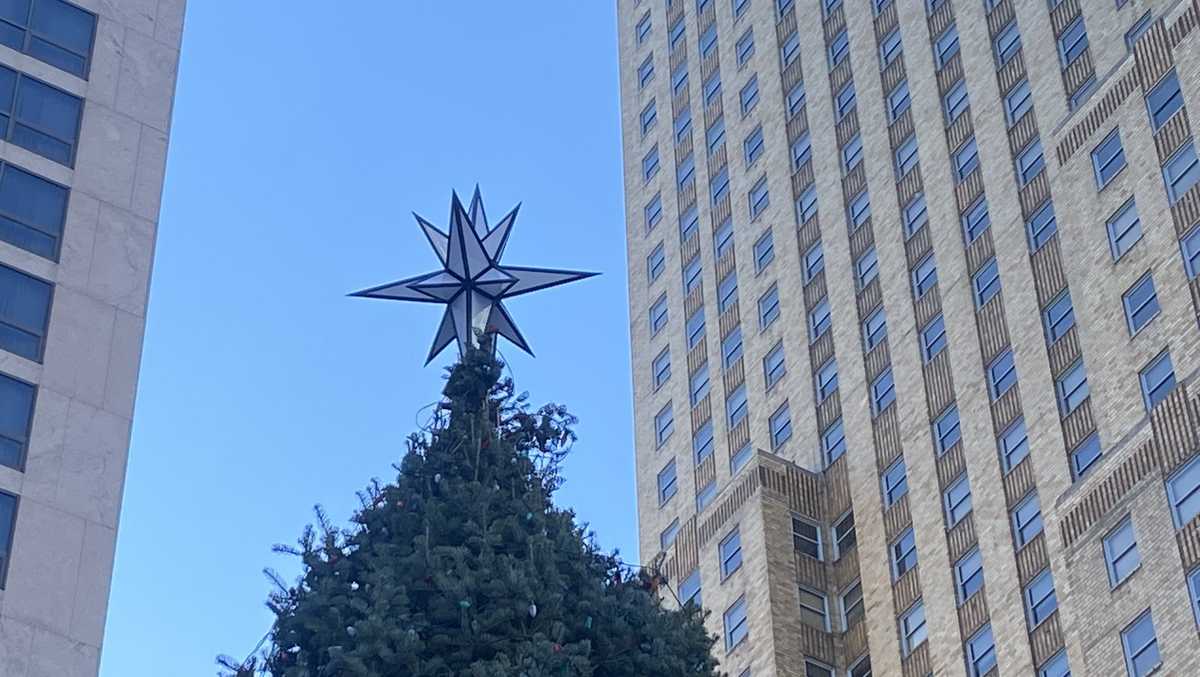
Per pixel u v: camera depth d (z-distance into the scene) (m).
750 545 84.12
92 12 63.94
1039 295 79.06
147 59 64.25
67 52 62.62
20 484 54.19
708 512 88.12
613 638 45.62
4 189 58.78
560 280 55.22
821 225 94.19
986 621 74.38
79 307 58.03
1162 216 72.06
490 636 44.16
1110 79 77.19
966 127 87.69
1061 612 70.06
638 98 113.75
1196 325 68.56
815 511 85.69
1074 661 68.50
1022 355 78.50
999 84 86.81
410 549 46.38
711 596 85.19
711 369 97.06
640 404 101.06
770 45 103.88
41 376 56.22
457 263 55.31
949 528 78.44
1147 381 70.19
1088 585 65.44
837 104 96.94
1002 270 81.75
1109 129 76.38
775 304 94.81
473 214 57.75
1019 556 74.12
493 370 51.00
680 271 103.12
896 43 94.69
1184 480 63.53
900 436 83.38
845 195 93.56
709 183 104.06
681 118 108.94
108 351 57.72
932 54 91.88
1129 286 72.75
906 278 87.31
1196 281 69.31
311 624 44.69
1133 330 71.81
